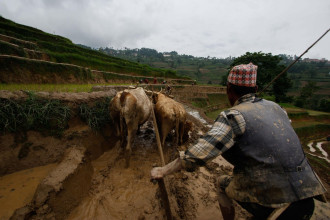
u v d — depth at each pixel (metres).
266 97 46.59
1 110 3.66
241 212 3.58
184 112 5.79
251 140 1.49
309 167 1.54
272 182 1.43
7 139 3.70
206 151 1.50
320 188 1.48
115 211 3.35
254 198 1.52
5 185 3.39
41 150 4.07
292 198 1.39
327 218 1.43
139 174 4.41
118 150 5.24
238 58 45.69
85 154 4.29
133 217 3.26
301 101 52.06
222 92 44.41
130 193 3.79
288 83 40.28
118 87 14.22
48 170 3.91
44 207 2.80
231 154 1.69
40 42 21.98
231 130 1.52
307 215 1.43
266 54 41.53
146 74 41.12
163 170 1.75
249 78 1.69
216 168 5.45
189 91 35.34
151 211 3.36
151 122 8.61
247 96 1.72
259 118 1.53
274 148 1.46
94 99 5.61
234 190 1.72
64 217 3.03
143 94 5.18
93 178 4.10
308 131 28.31
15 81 12.05
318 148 22.44
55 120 4.40
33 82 13.45
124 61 41.75
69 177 3.29
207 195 4.07
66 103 4.76
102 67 29.70
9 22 24.64
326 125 30.30
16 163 3.75
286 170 1.43
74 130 4.67
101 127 5.30
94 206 3.39
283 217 1.40
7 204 3.00
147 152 5.50
